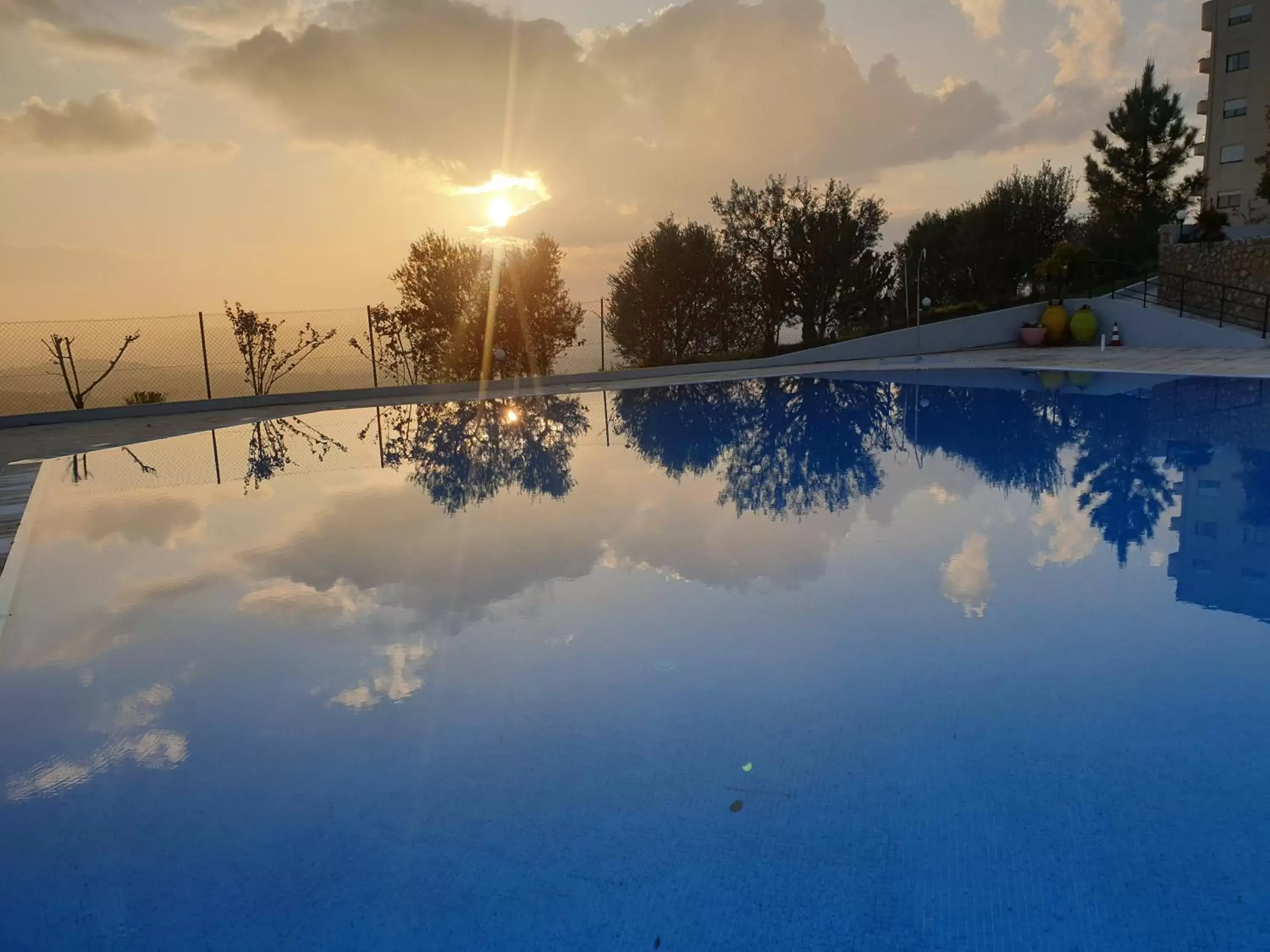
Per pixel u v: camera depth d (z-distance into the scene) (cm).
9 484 782
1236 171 3616
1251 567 422
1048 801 235
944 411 1001
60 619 426
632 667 340
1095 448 742
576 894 209
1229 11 3575
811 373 1477
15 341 1231
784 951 187
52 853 238
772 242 1808
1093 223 2367
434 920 203
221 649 382
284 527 603
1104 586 402
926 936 188
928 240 2002
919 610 382
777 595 413
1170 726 271
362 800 256
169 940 202
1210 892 197
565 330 1697
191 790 267
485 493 700
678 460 814
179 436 1068
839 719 288
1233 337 1345
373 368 1508
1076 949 183
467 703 316
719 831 230
